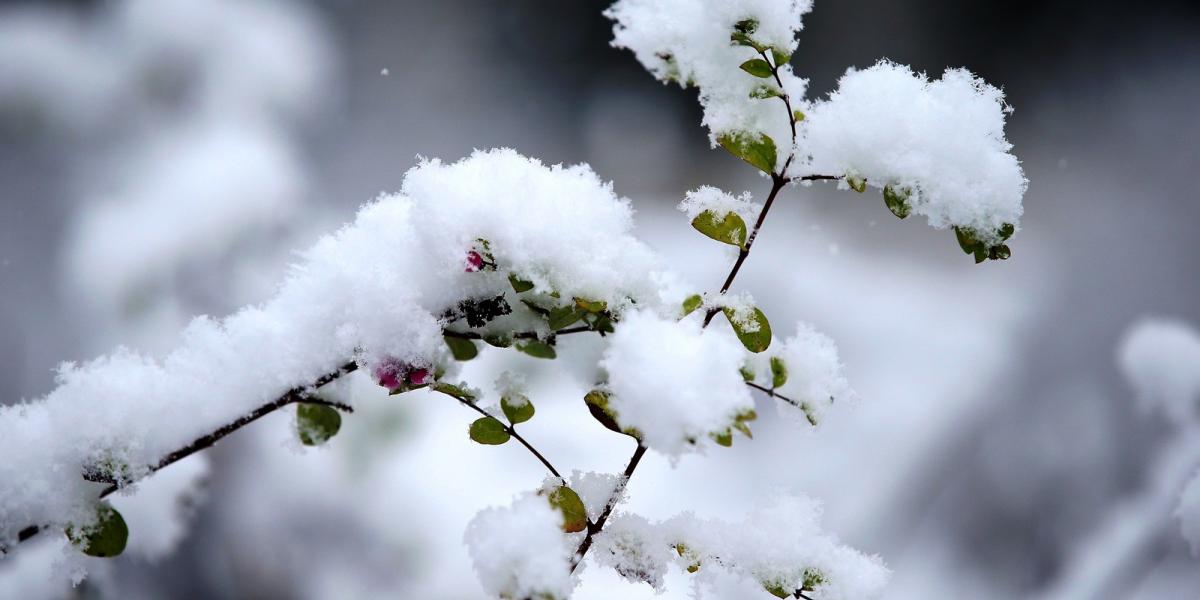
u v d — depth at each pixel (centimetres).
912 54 879
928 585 379
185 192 337
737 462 398
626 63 834
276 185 353
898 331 547
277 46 427
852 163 187
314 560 273
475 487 296
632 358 182
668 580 218
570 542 186
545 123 782
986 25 884
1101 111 836
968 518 406
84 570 188
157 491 209
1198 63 874
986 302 590
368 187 646
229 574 263
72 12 436
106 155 399
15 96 423
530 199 185
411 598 272
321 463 283
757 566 187
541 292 186
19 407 187
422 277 186
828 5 866
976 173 186
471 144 742
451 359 187
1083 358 518
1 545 186
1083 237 689
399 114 728
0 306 402
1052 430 441
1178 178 754
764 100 189
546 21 834
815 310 565
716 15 188
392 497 285
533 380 296
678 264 575
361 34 770
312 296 187
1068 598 252
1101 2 927
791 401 187
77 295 336
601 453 333
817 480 416
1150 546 227
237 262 333
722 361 181
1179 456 219
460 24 814
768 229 646
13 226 411
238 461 276
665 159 751
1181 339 213
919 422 457
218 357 187
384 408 292
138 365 187
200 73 411
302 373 187
